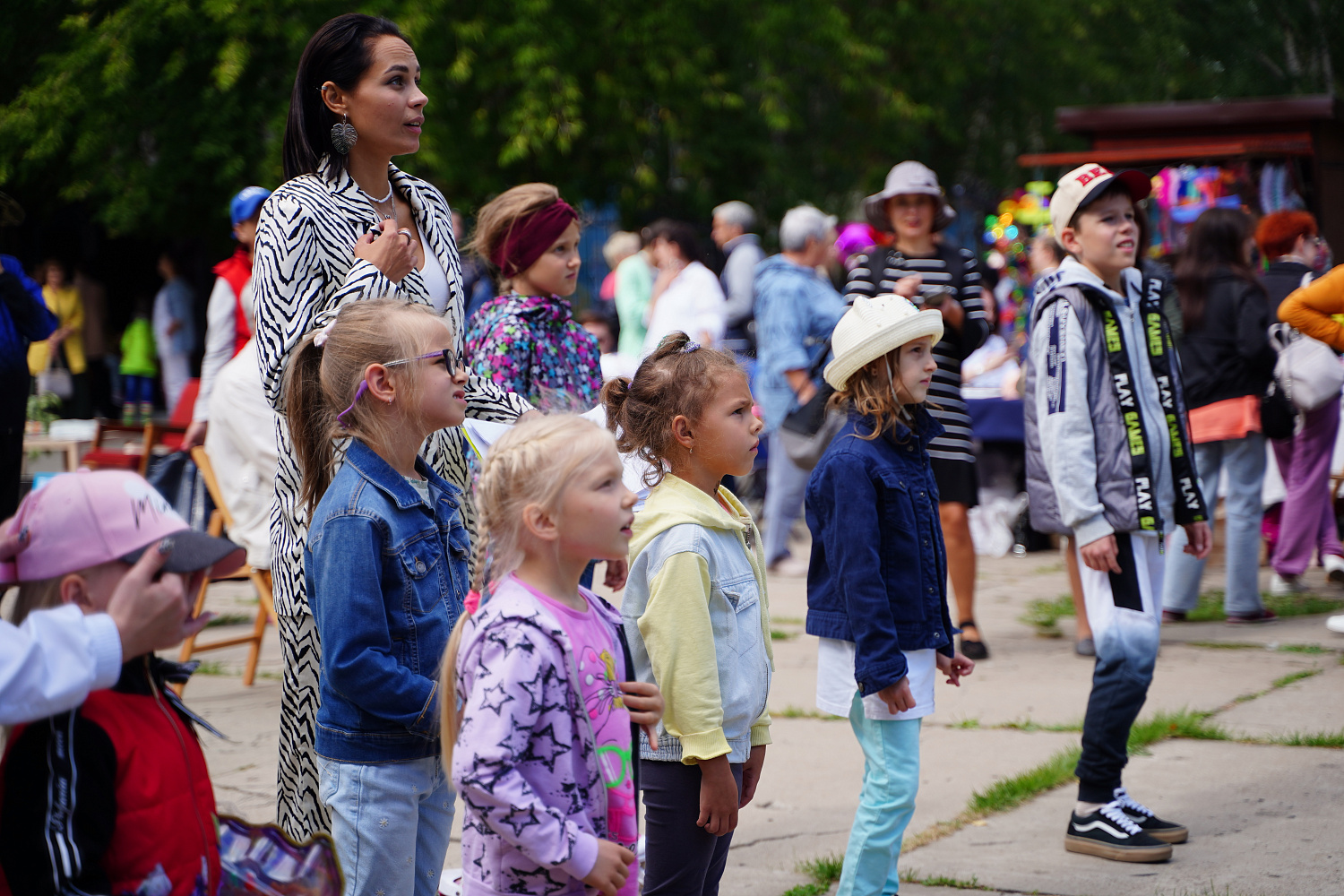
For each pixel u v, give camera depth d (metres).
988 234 12.80
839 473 3.11
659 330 9.31
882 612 3.01
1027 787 4.30
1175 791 4.24
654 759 2.65
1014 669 5.96
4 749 1.84
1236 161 9.65
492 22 13.75
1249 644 6.29
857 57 15.96
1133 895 3.40
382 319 2.53
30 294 4.52
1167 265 6.95
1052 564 8.95
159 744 1.93
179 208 14.27
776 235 16.52
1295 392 6.84
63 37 13.47
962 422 6.07
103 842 1.83
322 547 2.43
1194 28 17.78
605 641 2.30
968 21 18.03
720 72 15.27
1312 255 7.34
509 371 3.87
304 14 12.91
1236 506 6.71
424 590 2.48
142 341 15.48
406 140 3.10
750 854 3.83
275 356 2.87
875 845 3.09
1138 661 3.73
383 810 2.43
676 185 16.47
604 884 2.10
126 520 1.85
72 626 1.75
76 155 12.91
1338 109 9.19
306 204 2.94
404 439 2.54
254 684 6.01
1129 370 3.82
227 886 2.04
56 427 7.99
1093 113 9.70
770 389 8.30
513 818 2.05
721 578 2.67
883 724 3.09
